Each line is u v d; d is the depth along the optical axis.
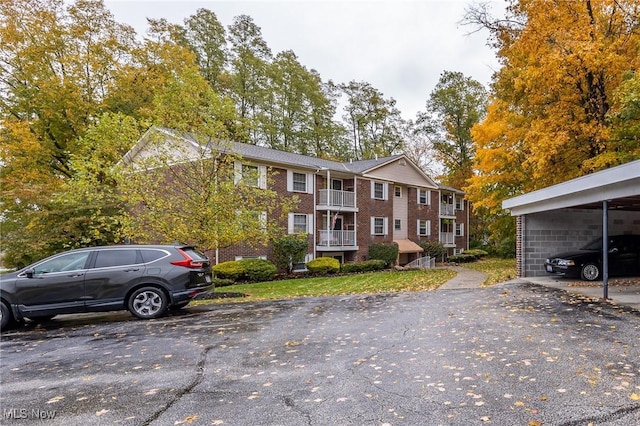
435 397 3.39
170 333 6.25
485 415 3.02
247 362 4.59
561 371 3.92
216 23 29.08
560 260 10.91
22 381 4.18
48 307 7.23
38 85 18.14
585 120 13.04
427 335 5.54
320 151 36.28
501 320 6.23
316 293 11.66
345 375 4.03
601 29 12.62
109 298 7.50
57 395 3.72
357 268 20.39
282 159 19.45
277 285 14.55
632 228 12.40
